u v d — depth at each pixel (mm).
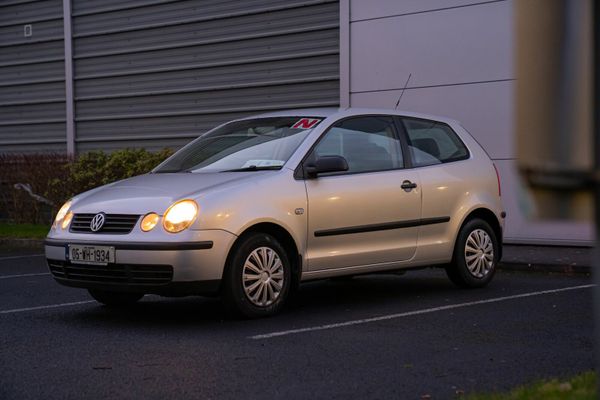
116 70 18844
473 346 6156
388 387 5008
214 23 17219
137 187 7535
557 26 2031
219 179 7410
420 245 8461
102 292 8023
